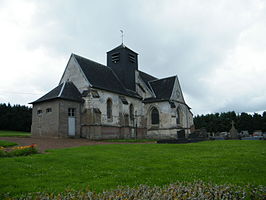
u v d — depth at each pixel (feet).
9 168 31.17
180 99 139.74
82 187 22.47
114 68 130.62
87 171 29.89
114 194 17.39
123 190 18.57
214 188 18.40
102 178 26.13
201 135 103.60
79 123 96.17
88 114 95.55
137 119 125.90
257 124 241.76
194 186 19.65
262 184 22.11
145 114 132.36
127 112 114.52
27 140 75.61
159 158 39.52
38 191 21.56
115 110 109.91
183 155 42.88
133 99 125.08
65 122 90.43
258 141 74.79
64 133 89.35
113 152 47.32
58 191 21.30
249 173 27.45
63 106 90.63
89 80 100.32
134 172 28.81
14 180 25.46
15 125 170.09
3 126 166.61
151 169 30.60
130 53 133.39
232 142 71.51
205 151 48.83
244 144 63.52
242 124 244.63
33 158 39.01
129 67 131.95
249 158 37.99
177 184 22.21
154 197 16.08
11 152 44.42
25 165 33.35
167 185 21.85
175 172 28.37
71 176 27.40
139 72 149.18
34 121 97.45
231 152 46.09
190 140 82.64
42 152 49.83
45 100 93.15
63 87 96.07
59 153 45.34
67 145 66.49
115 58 131.85
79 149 52.49
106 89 104.37
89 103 96.27
